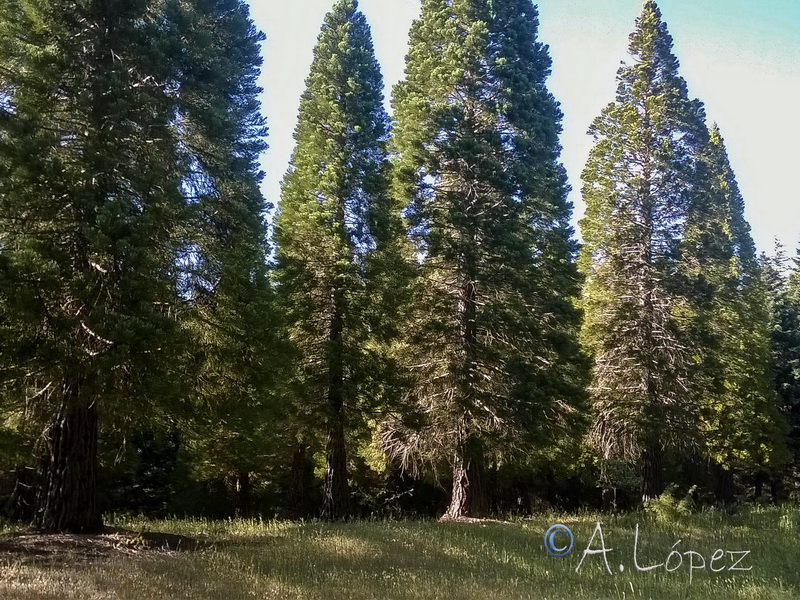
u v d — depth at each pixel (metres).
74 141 12.59
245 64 16.91
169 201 12.66
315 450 23.02
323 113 21.92
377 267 20.52
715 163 34.06
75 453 12.12
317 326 20.73
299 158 22.77
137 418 12.64
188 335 12.84
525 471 28.05
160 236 13.05
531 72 23.50
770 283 48.19
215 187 15.03
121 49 13.23
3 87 12.57
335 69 22.17
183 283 13.97
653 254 25.92
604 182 26.89
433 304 20.44
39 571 8.41
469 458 19.20
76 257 11.62
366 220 20.89
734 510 22.94
